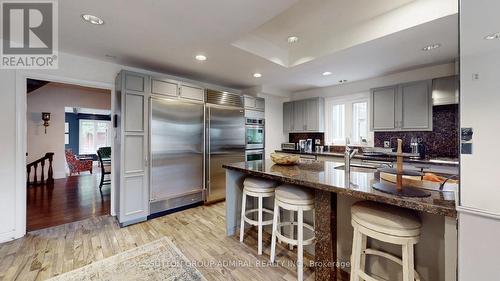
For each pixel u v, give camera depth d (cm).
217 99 373
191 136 338
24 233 250
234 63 302
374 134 403
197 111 345
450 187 129
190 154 337
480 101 89
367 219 128
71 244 230
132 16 188
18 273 181
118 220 285
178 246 227
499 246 87
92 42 241
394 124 345
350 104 438
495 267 88
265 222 217
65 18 192
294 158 247
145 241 238
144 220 292
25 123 252
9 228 240
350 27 240
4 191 238
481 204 91
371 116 374
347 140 185
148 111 293
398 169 136
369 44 233
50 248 222
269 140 481
